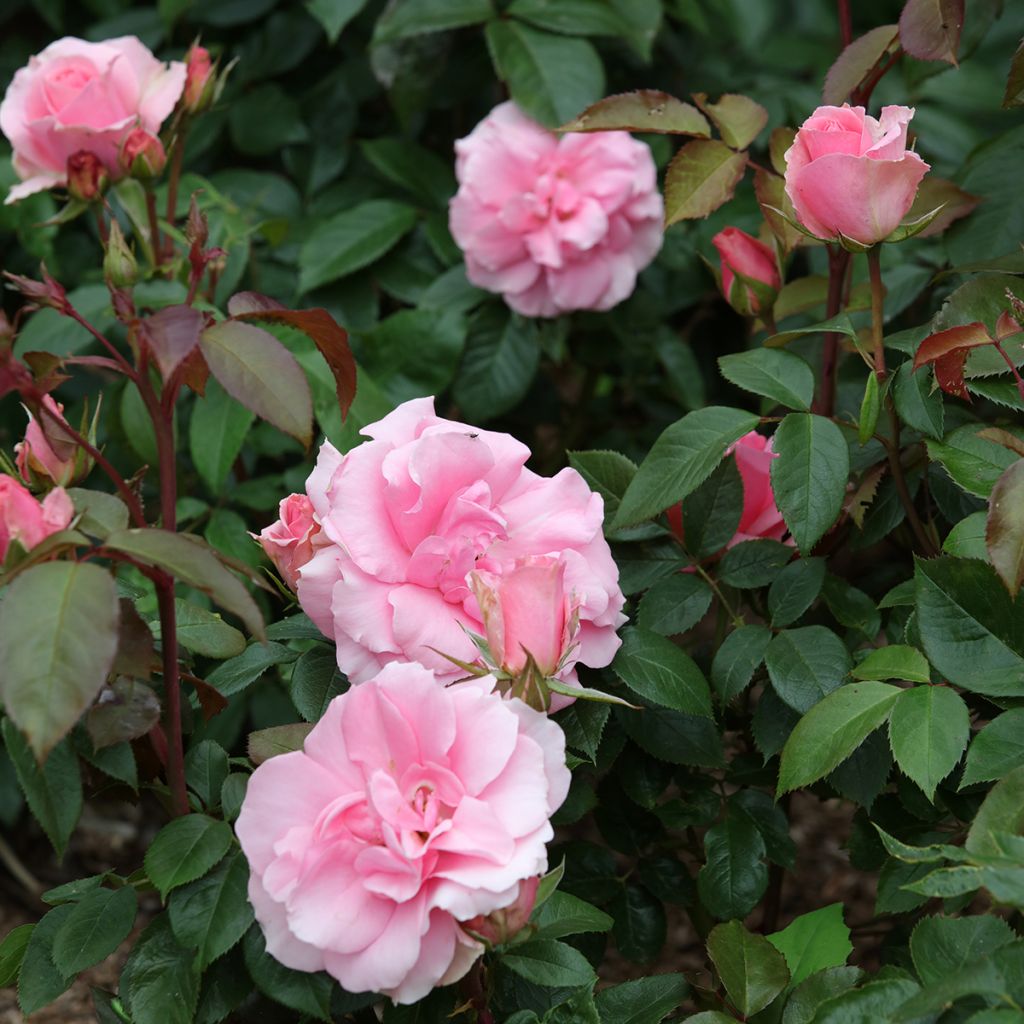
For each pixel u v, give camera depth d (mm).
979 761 733
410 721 701
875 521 853
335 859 690
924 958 708
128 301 711
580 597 737
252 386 699
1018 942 674
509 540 766
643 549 847
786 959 788
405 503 750
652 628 824
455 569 749
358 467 756
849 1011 698
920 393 796
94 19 1330
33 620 662
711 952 777
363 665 752
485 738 698
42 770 685
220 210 1113
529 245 1041
